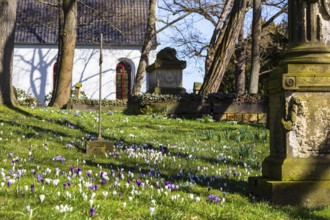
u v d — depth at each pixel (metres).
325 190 5.83
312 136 5.94
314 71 5.93
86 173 7.05
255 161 10.01
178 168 8.36
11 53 17.84
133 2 46.34
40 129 12.57
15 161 7.66
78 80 42.78
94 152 9.51
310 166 5.88
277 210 5.51
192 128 16.02
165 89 21.89
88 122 15.30
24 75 42.53
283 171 5.87
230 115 19.94
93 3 45.69
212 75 22.19
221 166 9.09
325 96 5.96
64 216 4.25
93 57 43.06
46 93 42.69
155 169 8.03
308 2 6.08
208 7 34.44
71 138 11.58
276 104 6.20
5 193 5.13
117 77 43.69
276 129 6.21
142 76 30.16
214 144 12.63
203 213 5.04
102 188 5.92
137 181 5.98
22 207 4.54
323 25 6.07
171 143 12.48
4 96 17.23
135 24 44.59
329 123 5.97
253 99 20.03
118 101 24.66
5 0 17.81
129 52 43.38
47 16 44.47
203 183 7.00
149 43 30.11
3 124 12.62
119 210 4.82
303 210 5.57
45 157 8.68
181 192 6.09
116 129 14.34
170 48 22.61
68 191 5.37
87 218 4.35
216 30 28.52
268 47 37.72
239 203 5.72
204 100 19.98
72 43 26.34
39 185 5.75
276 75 6.19
